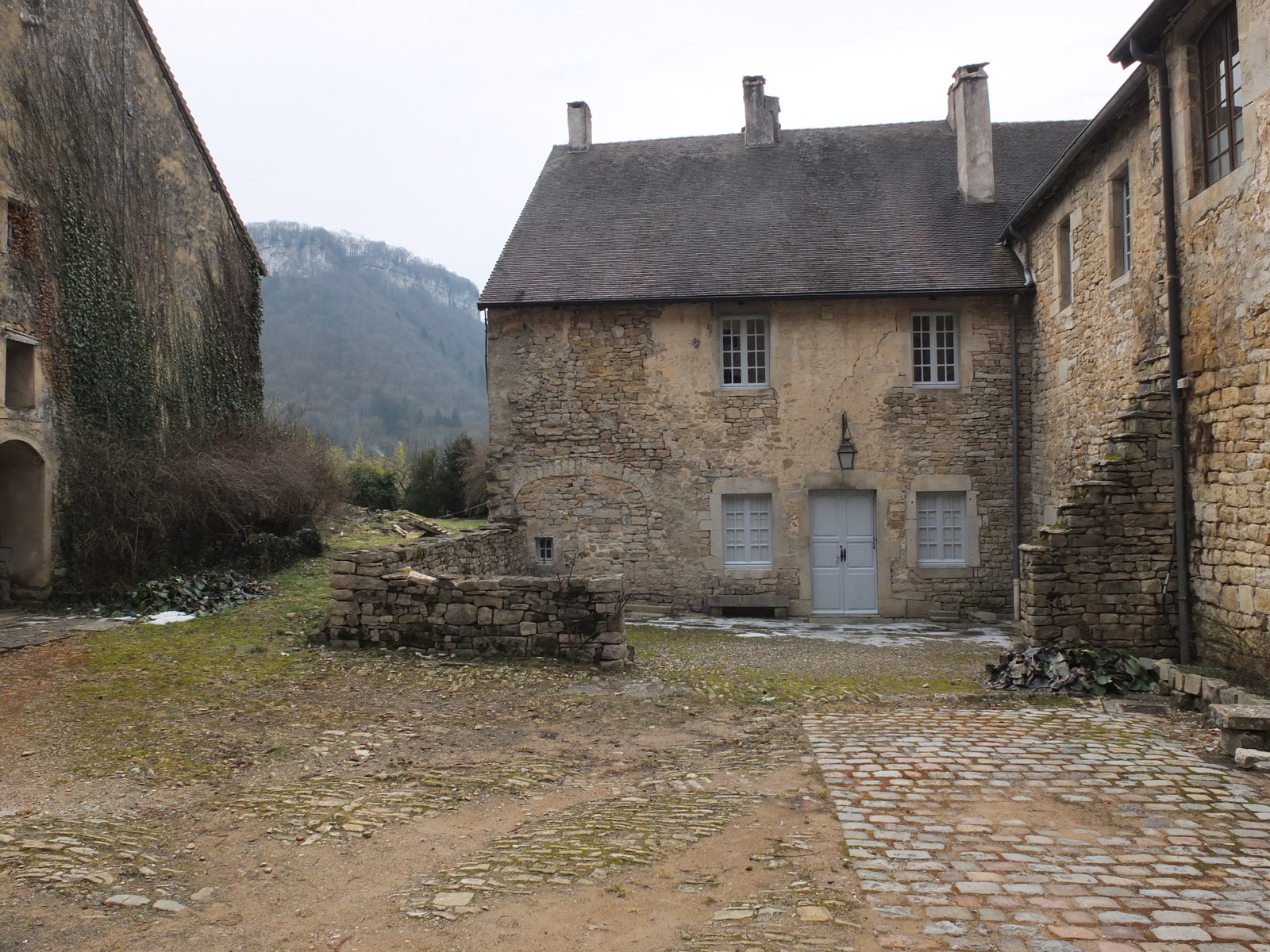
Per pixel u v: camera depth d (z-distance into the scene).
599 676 7.89
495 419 13.46
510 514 13.38
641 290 13.03
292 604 10.85
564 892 3.74
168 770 5.23
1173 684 7.04
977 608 12.96
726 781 5.20
